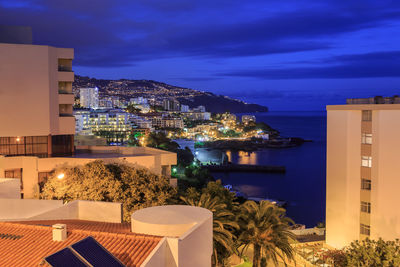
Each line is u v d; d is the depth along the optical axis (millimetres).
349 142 48750
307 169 184125
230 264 39688
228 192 40750
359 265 31234
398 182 43906
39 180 42156
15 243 16938
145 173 40312
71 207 23516
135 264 14688
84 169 39344
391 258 30641
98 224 21562
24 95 46219
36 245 16656
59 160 42219
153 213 20719
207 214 20359
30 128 46719
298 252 48469
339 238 50125
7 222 19047
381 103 48750
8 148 46250
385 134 44781
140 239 16562
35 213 23938
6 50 45125
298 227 63375
